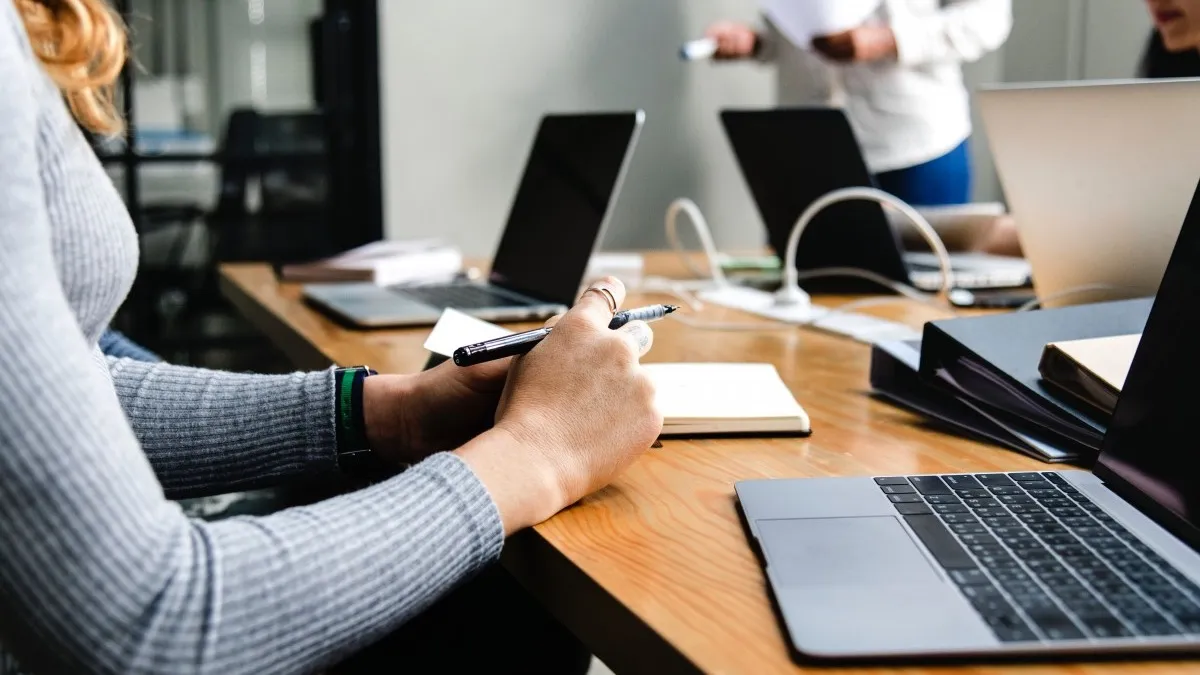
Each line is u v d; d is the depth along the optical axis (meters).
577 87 3.65
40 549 0.55
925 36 2.47
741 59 2.92
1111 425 0.78
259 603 0.60
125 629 0.56
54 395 0.55
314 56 3.43
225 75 3.35
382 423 0.98
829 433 0.99
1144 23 3.26
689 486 0.83
